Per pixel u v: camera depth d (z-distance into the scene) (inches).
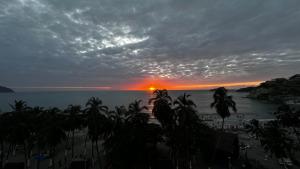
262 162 1873.8
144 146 1501.0
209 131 1759.4
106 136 1780.3
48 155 2016.5
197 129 1588.3
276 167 1758.1
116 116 1764.3
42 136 1626.5
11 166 1637.6
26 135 1615.4
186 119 1550.2
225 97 1963.6
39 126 1792.6
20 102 1845.5
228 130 3472.0
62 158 2017.7
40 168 1764.3
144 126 1589.6
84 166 1675.7
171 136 1589.6
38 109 2193.7
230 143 1819.6
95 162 1886.1
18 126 1576.0
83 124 2028.8
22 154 2094.0
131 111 1648.6
